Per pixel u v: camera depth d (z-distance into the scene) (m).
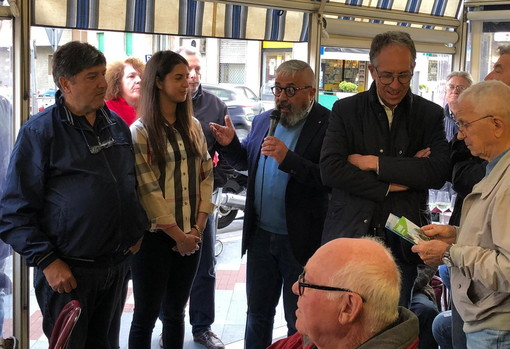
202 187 2.91
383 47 2.37
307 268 1.45
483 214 1.95
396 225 2.20
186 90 2.71
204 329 3.52
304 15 3.28
